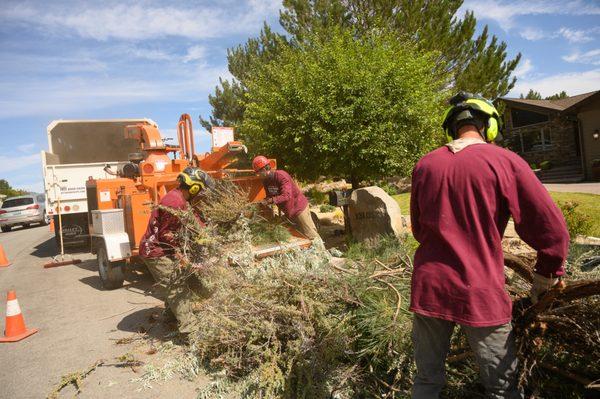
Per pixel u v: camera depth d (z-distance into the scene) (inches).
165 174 281.1
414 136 344.2
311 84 341.4
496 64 553.6
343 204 302.7
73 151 451.8
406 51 382.6
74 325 205.5
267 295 144.1
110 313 219.5
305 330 129.6
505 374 81.4
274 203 260.1
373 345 121.9
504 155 81.4
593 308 93.1
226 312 142.6
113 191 279.9
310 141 348.2
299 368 123.6
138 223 247.0
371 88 325.1
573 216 271.0
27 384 147.3
